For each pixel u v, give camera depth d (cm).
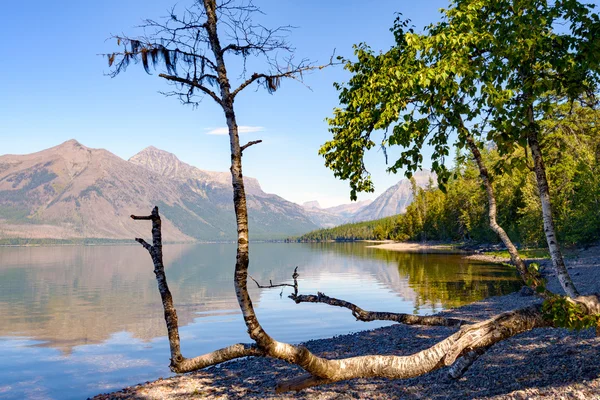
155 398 1267
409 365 437
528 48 787
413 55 804
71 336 2544
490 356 1171
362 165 984
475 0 798
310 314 2861
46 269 10375
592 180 4525
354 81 970
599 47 786
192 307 3550
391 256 9906
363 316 656
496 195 6694
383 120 803
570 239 5159
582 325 525
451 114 802
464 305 2750
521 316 511
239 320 2847
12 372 1748
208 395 1241
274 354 388
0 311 3703
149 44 427
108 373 1708
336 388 1122
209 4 439
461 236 12144
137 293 5059
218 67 432
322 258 11169
